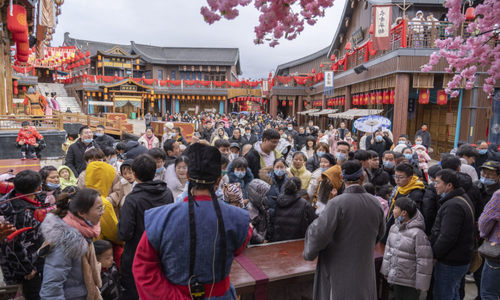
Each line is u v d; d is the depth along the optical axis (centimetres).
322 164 505
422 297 429
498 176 435
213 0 240
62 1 1280
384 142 906
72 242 250
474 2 1352
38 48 1491
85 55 4381
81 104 3709
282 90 3794
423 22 1366
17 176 311
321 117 3170
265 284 299
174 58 5562
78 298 266
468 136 1291
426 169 626
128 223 304
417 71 1277
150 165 323
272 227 407
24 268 304
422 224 341
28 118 1301
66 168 564
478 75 1248
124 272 317
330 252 272
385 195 480
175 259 158
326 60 4056
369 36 2114
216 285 165
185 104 4753
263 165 511
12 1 1159
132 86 4012
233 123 1705
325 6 281
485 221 334
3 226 295
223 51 5794
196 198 168
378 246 393
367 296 264
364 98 1833
